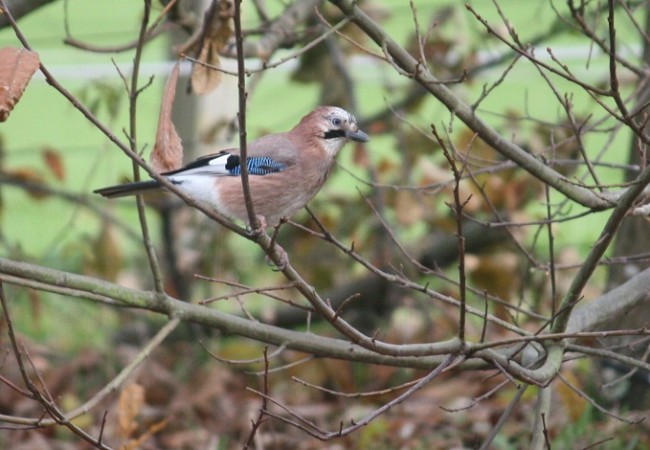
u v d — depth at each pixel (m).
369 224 13.81
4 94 5.61
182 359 13.62
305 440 11.42
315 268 13.95
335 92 13.88
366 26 7.77
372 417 6.33
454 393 12.12
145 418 12.08
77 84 18.69
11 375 12.66
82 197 13.69
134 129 7.00
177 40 13.69
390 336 13.88
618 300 8.34
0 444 11.51
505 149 7.77
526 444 10.62
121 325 14.59
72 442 11.56
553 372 7.08
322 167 8.62
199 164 8.31
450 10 13.15
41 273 7.26
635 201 6.88
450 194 12.30
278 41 9.83
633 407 10.76
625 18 12.09
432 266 13.67
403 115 13.34
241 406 12.41
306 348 7.73
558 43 18.48
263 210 8.38
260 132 13.20
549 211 7.93
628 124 6.64
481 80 15.29
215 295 14.34
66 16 8.65
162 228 13.39
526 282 12.60
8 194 20.12
